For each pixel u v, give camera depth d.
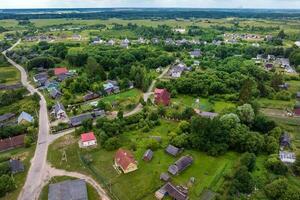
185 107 149.00
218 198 84.69
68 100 154.62
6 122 133.75
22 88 174.12
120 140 116.56
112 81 182.25
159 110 137.50
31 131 120.44
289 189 84.69
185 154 108.12
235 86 172.75
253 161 98.50
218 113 137.25
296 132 128.00
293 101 161.50
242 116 124.81
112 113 141.88
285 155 105.06
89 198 85.38
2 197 86.06
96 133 119.75
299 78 197.38
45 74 198.50
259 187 90.38
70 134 122.31
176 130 120.19
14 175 95.75
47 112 144.00
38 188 89.81
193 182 92.69
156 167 100.06
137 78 178.00
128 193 87.75
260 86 167.00
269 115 145.00
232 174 95.06
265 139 112.38
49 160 103.94
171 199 85.44
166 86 172.12
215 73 188.25
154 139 112.69
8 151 110.88
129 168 96.94
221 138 110.38
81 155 106.69
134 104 150.88
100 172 97.31
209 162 103.62
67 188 86.75
